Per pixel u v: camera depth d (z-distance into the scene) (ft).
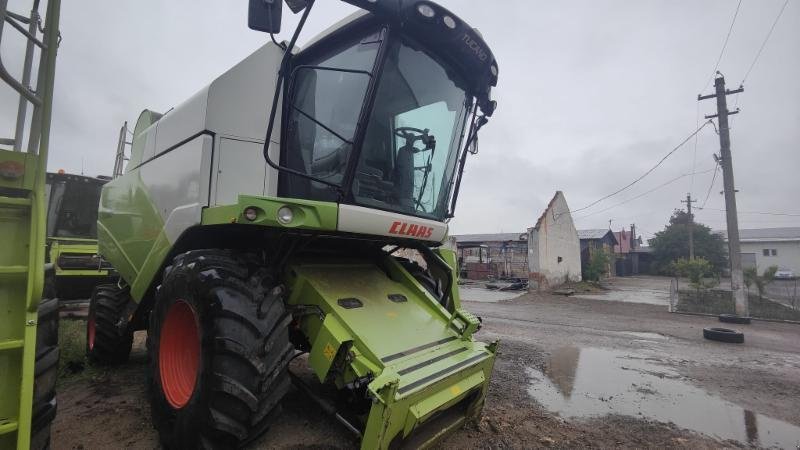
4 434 5.36
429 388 8.63
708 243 136.05
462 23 11.05
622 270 139.13
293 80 10.42
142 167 15.05
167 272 10.69
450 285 13.26
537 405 14.60
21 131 6.22
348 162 10.14
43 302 6.68
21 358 5.64
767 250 151.94
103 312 15.98
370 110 10.14
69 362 16.57
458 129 13.15
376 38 10.39
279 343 8.94
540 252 62.44
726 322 37.99
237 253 10.16
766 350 25.80
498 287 65.10
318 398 10.32
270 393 8.75
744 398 16.43
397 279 13.08
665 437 12.59
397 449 8.29
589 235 128.06
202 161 10.85
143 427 11.34
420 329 10.71
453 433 11.04
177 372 10.12
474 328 11.25
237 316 8.58
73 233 29.07
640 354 23.75
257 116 11.71
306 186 11.12
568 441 11.90
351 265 12.64
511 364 20.24
